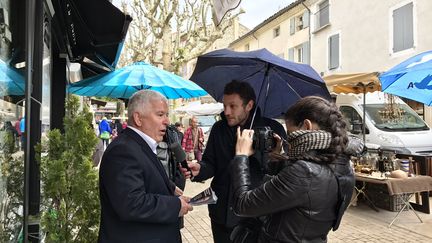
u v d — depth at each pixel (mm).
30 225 2408
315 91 2592
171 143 2660
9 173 2174
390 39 12094
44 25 2762
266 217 1738
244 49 25891
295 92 2705
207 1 9617
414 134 8023
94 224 2361
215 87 2967
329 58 15531
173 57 10195
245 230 1975
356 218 5676
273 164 1867
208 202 2072
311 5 17016
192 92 4980
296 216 1552
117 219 1854
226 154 2457
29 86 2143
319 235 1598
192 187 8156
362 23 13484
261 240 1710
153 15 9531
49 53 3436
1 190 2025
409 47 11328
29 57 2146
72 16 3107
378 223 5422
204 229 5207
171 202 1888
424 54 4234
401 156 6812
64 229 2236
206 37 9766
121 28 3178
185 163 2598
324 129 1606
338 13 14898
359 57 13680
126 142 1862
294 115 1675
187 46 10188
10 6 2242
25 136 2119
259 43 23359
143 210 1754
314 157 1558
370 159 6133
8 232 2156
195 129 10469
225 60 2453
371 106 8969
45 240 2199
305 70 2441
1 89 2002
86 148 2352
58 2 3010
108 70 4781
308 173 1508
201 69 2551
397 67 4438
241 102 2396
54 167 2148
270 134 1897
